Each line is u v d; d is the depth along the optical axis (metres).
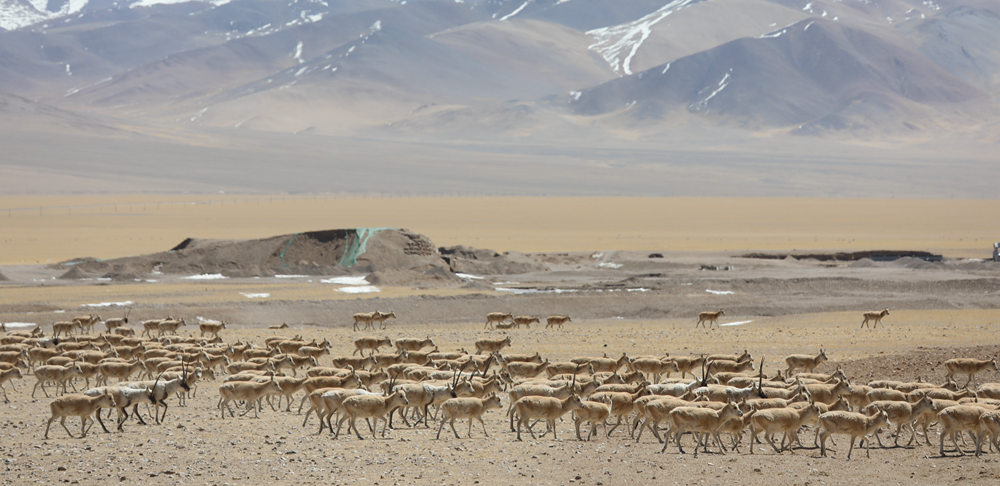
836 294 169.88
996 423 54.50
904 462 53.81
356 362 86.94
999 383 71.88
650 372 89.88
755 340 117.94
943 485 47.88
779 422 56.47
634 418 62.34
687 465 52.72
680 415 56.75
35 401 75.12
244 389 68.62
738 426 56.50
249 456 53.88
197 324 137.38
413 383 66.81
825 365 94.50
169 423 65.19
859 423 55.19
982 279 178.50
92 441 57.94
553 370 82.25
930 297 162.38
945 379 83.44
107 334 107.38
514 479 49.22
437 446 57.72
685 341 117.50
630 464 52.88
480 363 82.44
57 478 48.22
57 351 91.06
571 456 55.00
